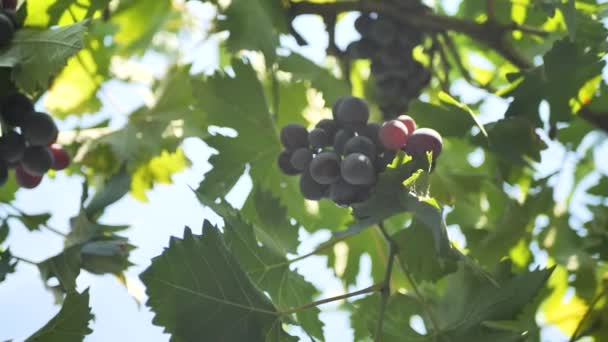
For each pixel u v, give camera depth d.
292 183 1.91
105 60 2.00
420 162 1.69
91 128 1.97
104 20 1.94
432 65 1.95
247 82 1.88
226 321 1.67
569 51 1.81
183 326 1.66
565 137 1.98
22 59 1.71
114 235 1.82
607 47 1.82
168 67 2.04
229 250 1.69
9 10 1.75
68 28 1.72
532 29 1.92
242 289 1.69
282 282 1.77
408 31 1.91
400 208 1.69
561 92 1.83
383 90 1.92
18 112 1.73
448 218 1.94
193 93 1.88
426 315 1.81
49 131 1.74
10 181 1.88
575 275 1.94
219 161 1.86
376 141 1.71
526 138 1.83
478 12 2.04
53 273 1.79
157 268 1.65
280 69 1.96
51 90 1.99
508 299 1.73
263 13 1.85
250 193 1.88
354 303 1.90
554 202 1.95
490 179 1.94
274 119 1.92
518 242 1.93
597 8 1.91
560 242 1.96
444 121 1.82
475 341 1.74
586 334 1.93
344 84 1.97
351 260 1.93
